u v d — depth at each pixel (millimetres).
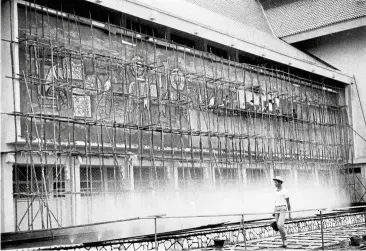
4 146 16500
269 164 28219
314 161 32125
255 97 28453
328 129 35188
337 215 26391
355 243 16656
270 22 39281
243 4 37844
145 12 21281
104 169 19766
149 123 21453
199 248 17641
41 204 15727
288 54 32344
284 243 16453
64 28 18766
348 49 37125
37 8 17938
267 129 28344
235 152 25812
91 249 15375
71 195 17484
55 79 17922
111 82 19266
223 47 27016
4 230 15797
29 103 17062
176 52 23547
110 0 19703
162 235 17875
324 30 36219
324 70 33719
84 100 18953
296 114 31688
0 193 16000
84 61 19219
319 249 15734
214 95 25344
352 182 35969
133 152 20438
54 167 17938
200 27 24062
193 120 24188
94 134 19125
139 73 21484
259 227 21328
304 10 38281
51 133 17656
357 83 36688
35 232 15141
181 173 23859
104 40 20203
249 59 29641
